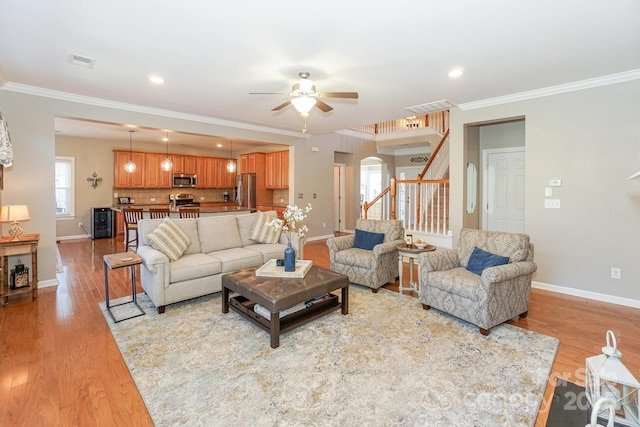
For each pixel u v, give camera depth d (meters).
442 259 3.40
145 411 1.88
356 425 1.77
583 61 3.10
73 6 2.15
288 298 2.67
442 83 3.72
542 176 4.06
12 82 3.64
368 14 2.26
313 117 5.44
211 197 9.91
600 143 3.65
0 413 1.84
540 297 3.82
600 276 3.71
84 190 7.89
